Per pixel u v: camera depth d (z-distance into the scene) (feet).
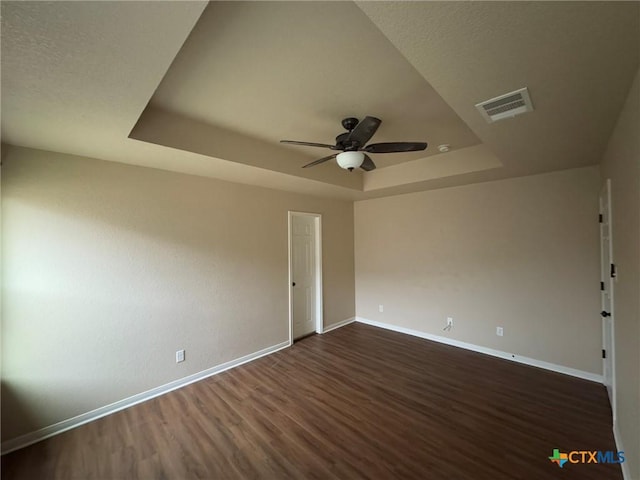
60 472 6.23
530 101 5.23
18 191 7.06
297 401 8.80
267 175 10.46
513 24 3.35
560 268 10.39
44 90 4.61
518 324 11.36
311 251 15.05
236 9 4.12
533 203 10.96
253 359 11.95
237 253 11.53
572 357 10.18
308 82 6.16
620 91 4.89
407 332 14.96
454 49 3.82
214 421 7.88
